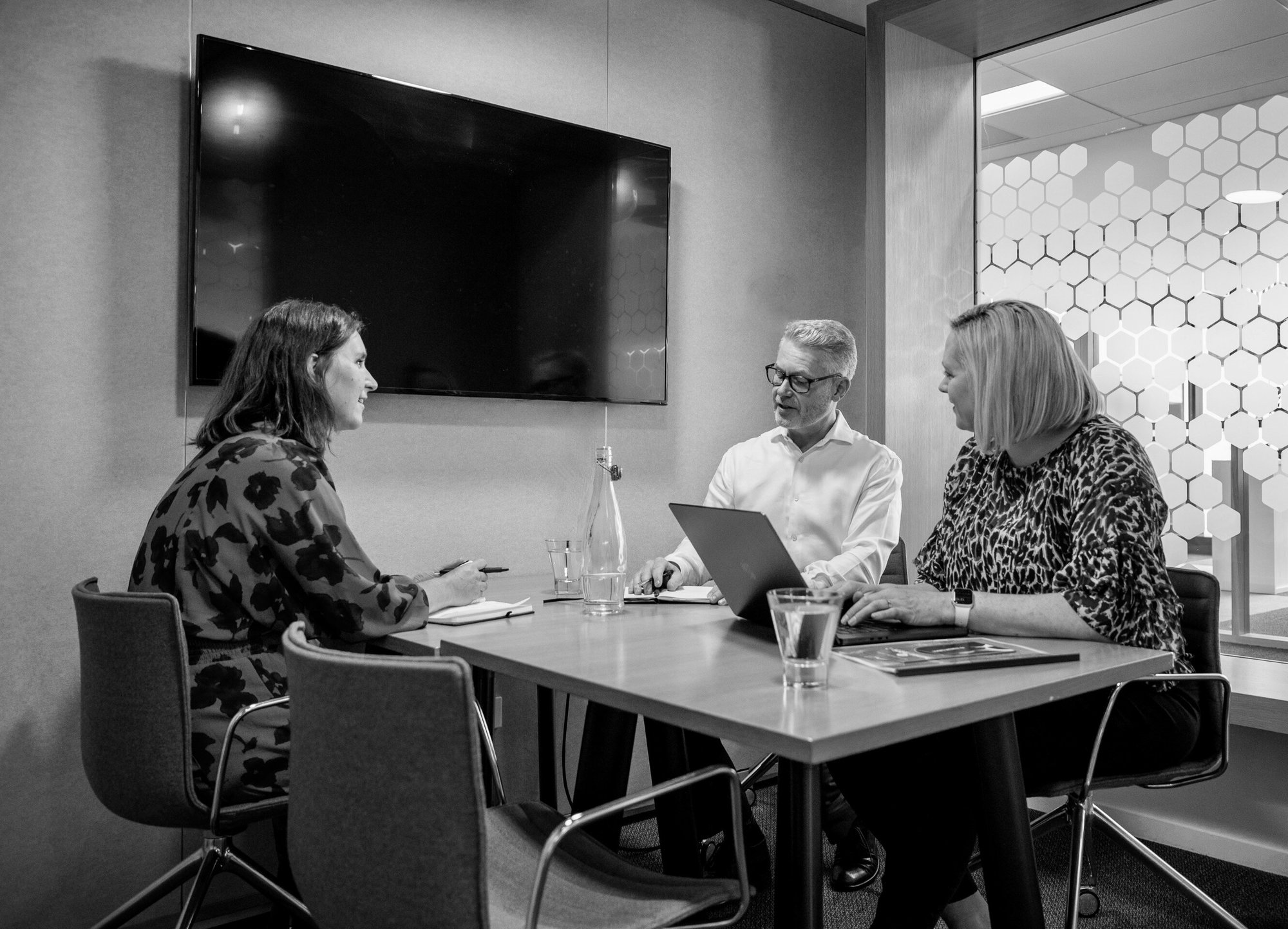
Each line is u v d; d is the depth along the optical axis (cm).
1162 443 334
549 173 288
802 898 117
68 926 219
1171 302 330
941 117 360
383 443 262
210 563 168
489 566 273
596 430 305
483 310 274
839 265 378
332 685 106
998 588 184
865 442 261
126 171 225
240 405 184
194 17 233
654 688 126
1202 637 193
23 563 213
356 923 108
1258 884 252
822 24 373
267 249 238
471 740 101
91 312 220
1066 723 171
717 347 338
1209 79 388
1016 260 368
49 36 215
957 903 172
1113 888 251
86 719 167
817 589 131
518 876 132
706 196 336
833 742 103
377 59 262
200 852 179
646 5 320
